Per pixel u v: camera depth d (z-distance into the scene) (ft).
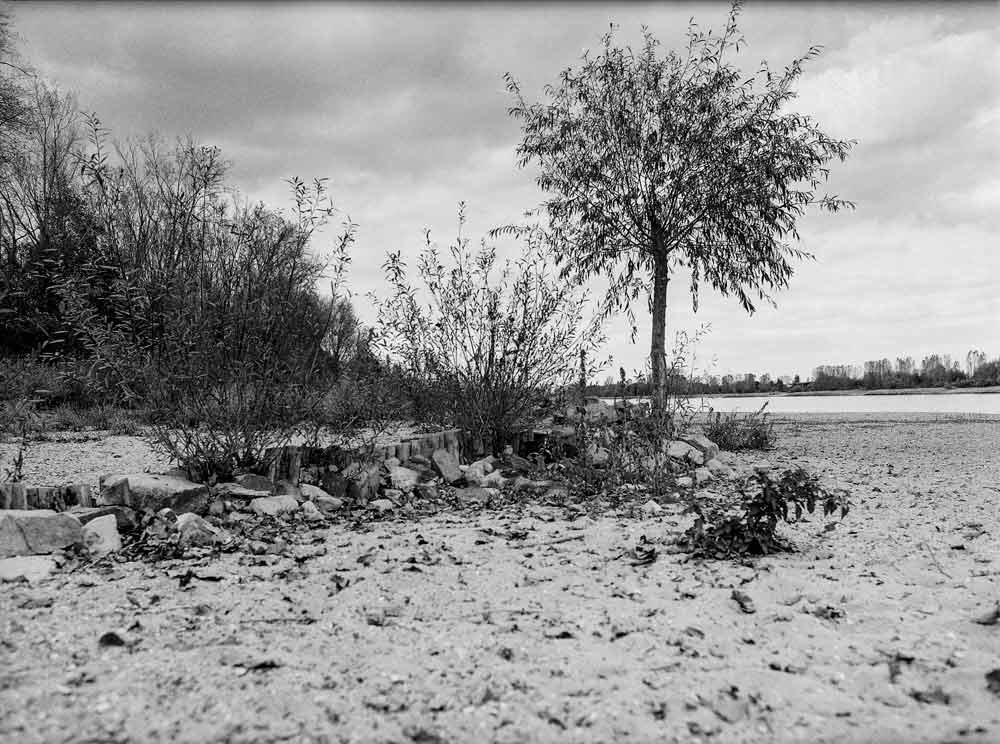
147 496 17.51
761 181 40.14
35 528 14.40
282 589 12.17
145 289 19.99
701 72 41.78
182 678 8.38
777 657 9.18
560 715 7.55
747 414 41.32
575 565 14.02
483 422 28.37
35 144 75.20
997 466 28.91
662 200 42.16
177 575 12.86
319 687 8.23
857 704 7.80
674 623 10.50
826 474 27.35
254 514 18.40
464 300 28.30
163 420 20.07
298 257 21.35
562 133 42.80
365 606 11.26
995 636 9.69
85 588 12.09
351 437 23.77
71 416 40.40
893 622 10.38
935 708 7.72
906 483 24.49
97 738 6.94
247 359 20.29
